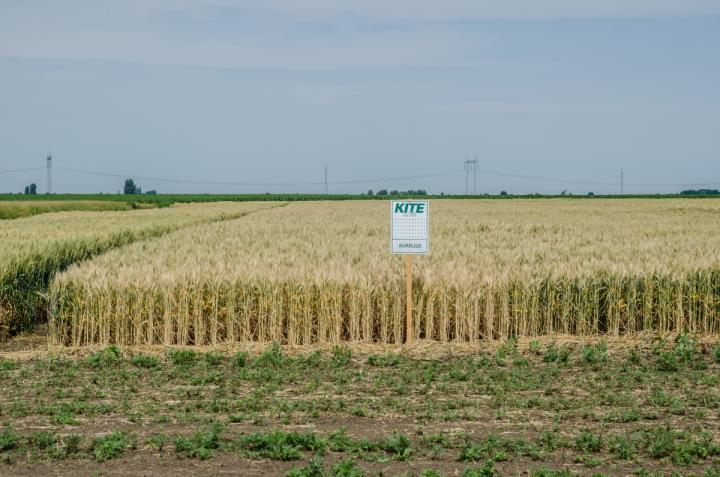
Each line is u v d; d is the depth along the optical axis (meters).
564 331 14.16
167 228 33.12
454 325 13.88
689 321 14.29
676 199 104.88
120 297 13.31
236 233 27.86
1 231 25.52
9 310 15.13
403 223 13.05
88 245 22.09
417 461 6.97
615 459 7.05
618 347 12.73
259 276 13.52
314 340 13.66
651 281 14.19
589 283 14.09
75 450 7.21
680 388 9.76
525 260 17.23
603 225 35.03
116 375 10.56
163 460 6.96
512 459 7.02
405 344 13.12
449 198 126.75
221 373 10.73
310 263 15.86
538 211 56.44
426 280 13.45
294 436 7.36
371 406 8.82
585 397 9.28
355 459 7.02
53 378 10.30
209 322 13.68
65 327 13.45
